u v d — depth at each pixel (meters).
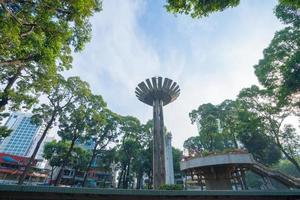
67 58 14.94
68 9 9.58
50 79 16.25
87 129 31.34
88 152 46.56
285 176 17.67
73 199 5.21
